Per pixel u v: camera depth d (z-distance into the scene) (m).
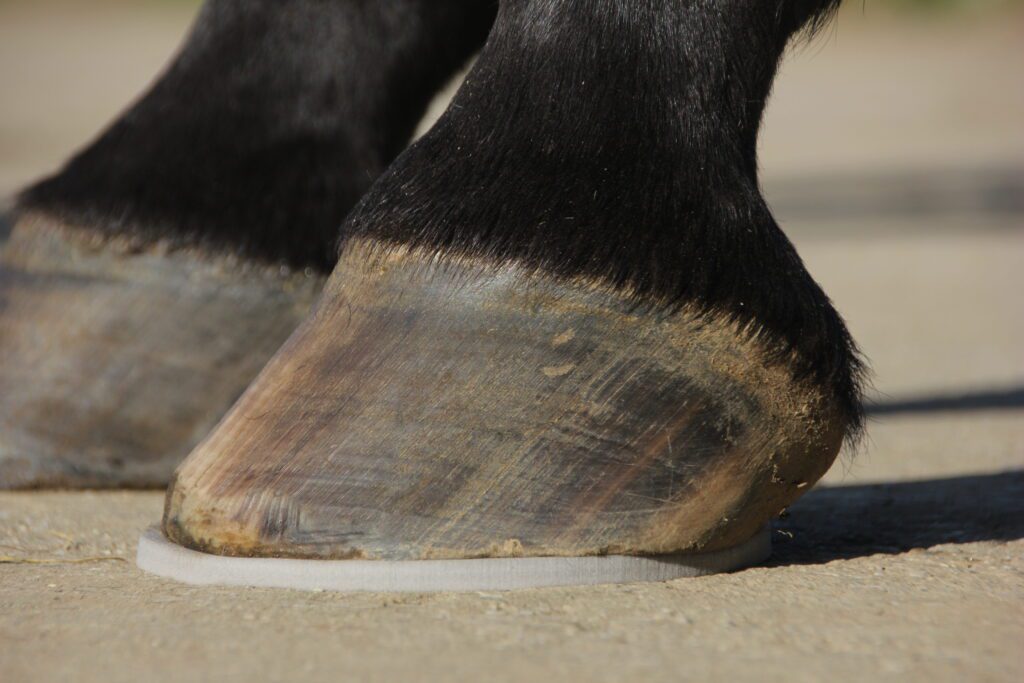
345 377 0.85
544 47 0.84
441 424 0.84
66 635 0.82
